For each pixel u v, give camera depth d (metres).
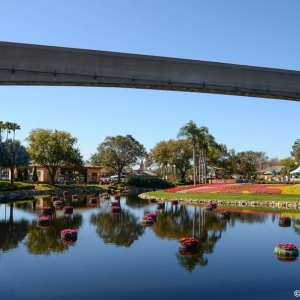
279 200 36.22
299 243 17.02
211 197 41.53
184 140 86.19
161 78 17.44
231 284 11.12
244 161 99.81
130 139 86.12
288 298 10.02
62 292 10.51
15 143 57.53
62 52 16.33
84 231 20.38
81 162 73.38
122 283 11.23
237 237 18.52
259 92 18.81
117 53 16.94
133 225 22.83
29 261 13.70
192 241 15.54
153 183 74.25
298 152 89.81
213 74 18.16
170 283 11.23
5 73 15.73
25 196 52.78
